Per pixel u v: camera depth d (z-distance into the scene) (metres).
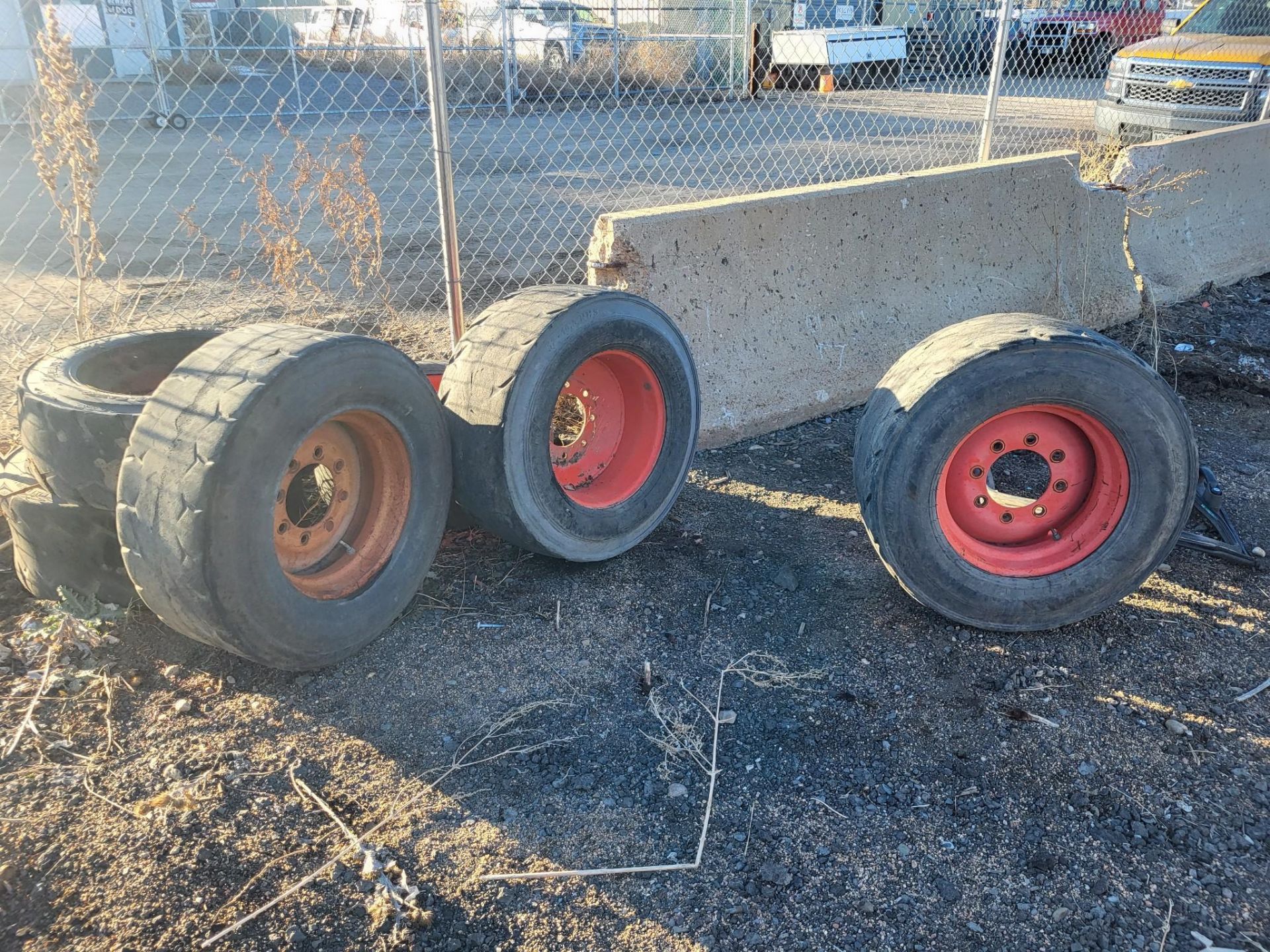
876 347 5.48
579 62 15.37
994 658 3.30
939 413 3.08
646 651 3.34
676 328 3.97
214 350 2.82
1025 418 3.22
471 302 6.68
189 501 2.59
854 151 12.29
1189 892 2.39
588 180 11.08
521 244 8.38
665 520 4.27
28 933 2.23
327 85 16.47
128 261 7.52
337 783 2.71
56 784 2.64
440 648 3.32
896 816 2.64
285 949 2.23
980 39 12.27
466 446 3.44
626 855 2.51
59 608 3.27
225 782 2.68
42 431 3.10
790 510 4.37
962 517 3.35
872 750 2.88
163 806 2.58
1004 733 2.95
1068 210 6.25
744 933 2.29
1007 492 4.65
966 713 3.04
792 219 5.08
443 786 2.72
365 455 3.25
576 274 7.42
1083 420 3.18
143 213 9.21
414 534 3.32
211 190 10.30
